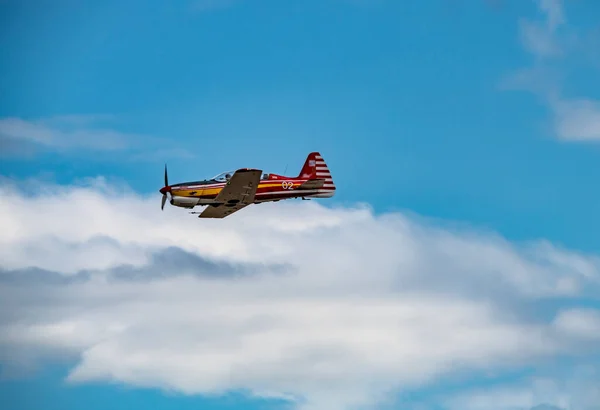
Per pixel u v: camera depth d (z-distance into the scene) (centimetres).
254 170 13812
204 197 14900
